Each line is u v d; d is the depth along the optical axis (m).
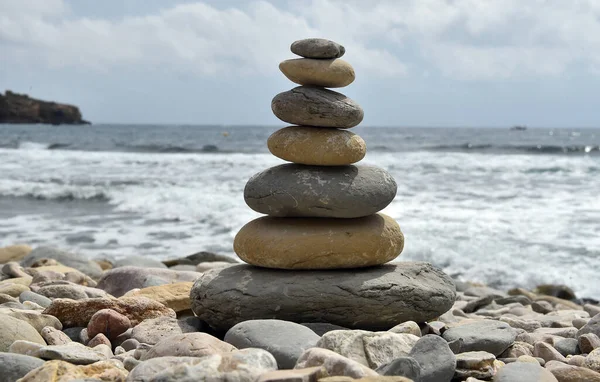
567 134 16.20
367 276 0.99
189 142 8.87
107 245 2.10
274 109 1.03
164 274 1.33
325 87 1.04
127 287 1.31
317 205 0.99
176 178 3.75
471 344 0.93
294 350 0.84
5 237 2.22
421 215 2.48
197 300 1.00
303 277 0.98
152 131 15.17
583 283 1.71
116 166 4.54
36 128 16.03
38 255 1.63
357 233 1.00
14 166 4.49
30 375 0.77
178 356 0.81
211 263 1.60
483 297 1.43
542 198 2.98
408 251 1.95
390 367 0.78
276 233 1.00
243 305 0.97
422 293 0.99
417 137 11.85
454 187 3.38
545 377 0.81
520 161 5.17
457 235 2.15
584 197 3.02
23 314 0.98
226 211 2.63
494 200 2.90
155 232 2.30
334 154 1.01
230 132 14.68
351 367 0.76
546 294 1.64
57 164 4.66
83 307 1.02
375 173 1.03
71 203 2.97
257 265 1.01
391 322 0.99
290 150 1.01
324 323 0.97
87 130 14.90
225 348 0.83
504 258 1.90
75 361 0.83
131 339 0.96
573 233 2.20
